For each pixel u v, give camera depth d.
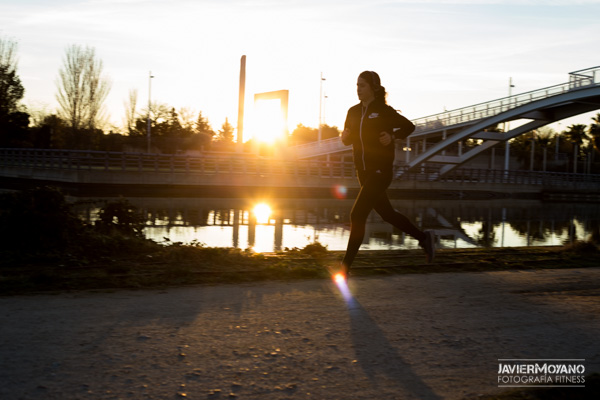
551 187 61.31
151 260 6.41
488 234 16.58
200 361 3.02
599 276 6.14
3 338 3.27
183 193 35.94
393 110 4.72
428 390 2.75
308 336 3.53
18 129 66.38
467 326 3.89
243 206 25.69
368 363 3.09
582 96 42.38
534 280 5.75
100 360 2.97
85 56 60.78
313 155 63.72
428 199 43.91
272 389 2.68
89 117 61.19
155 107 87.88
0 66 64.00
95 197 27.83
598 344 3.56
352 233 4.92
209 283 5.12
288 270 5.65
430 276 5.85
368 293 4.88
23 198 6.73
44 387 2.60
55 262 6.06
